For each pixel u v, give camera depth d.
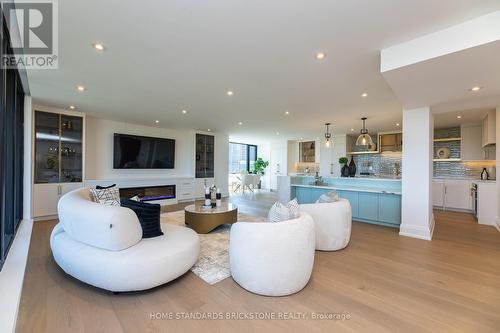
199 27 1.94
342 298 2.00
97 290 2.07
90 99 4.06
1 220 2.34
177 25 1.91
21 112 4.04
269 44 2.20
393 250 3.14
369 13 1.75
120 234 2.00
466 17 1.81
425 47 2.06
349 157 8.13
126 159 6.05
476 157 5.61
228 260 2.73
